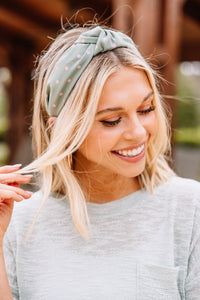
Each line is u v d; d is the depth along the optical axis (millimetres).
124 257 924
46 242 977
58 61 888
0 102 13539
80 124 879
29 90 5750
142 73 862
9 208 943
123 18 1968
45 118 1024
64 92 888
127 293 893
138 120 850
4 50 5449
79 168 1004
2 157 7012
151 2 1957
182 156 8258
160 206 965
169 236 935
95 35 858
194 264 929
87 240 951
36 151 1078
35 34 5176
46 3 3869
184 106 11992
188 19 3824
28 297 963
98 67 832
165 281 897
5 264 1002
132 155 871
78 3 3463
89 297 898
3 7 3789
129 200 975
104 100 832
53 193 1032
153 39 1971
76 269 931
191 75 13648
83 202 958
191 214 945
